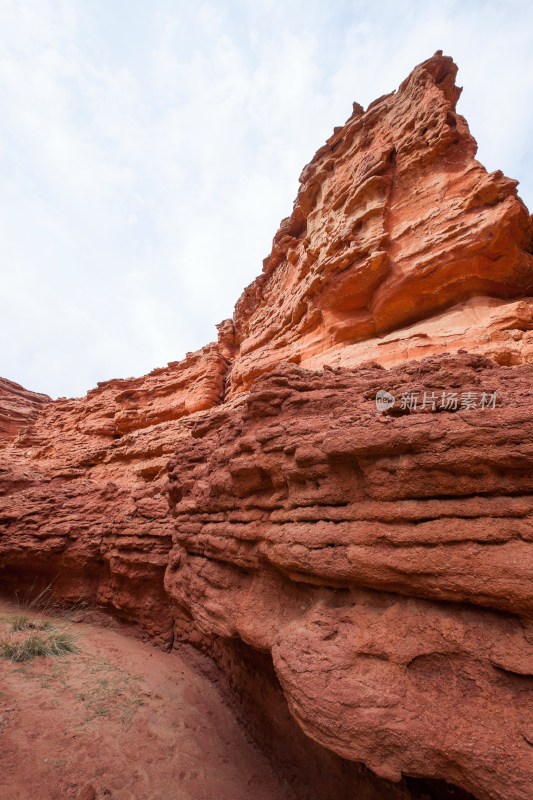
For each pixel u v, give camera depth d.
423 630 3.00
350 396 5.02
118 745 5.47
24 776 4.51
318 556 3.78
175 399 29.02
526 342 12.20
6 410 40.81
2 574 12.40
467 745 2.43
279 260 28.69
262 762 5.77
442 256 14.61
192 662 8.73
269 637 4.18
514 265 14.23
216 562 6.26
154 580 10.12
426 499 3.25
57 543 11.66
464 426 3.13
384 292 16.33
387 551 3.28
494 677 2.63
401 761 2.59
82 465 27.44
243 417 6.14
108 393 33.12
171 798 4.83
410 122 17.64
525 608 2.59
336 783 4.55
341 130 22.52
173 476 8.61
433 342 14.01
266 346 23.11
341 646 3.23
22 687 6.36
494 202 14.32
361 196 18.05
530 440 2.82
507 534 2.78
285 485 4.64
